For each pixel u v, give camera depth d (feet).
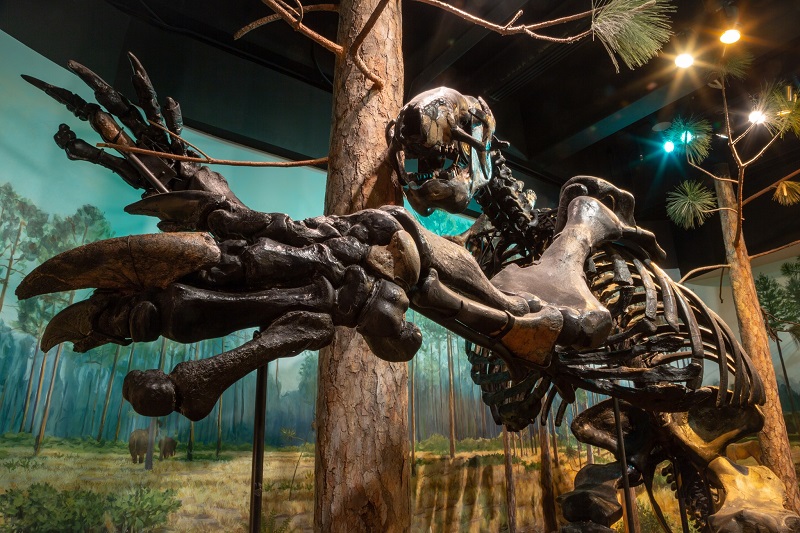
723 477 10.06
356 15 7.82
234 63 13.00
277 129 13.43
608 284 8.24
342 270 3.73
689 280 23.48
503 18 13.42
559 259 6.43
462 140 6.38
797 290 21.98
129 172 6.97
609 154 21.17
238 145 13.12
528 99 18.39
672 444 11.11
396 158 6.84
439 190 6.22
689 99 17.95
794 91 16.57
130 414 10.68
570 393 7.04
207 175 6.99
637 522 18.66
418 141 6.29
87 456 9.92
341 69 7.75
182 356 11.72
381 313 3.71
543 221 8.95
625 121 16.84
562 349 6.53
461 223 17.89
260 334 3.51
